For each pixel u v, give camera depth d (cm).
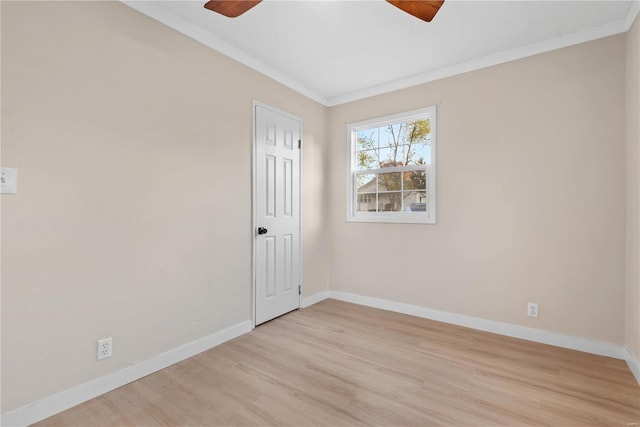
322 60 280
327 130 378
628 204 215
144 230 202
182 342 224
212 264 245
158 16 207
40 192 158
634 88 203
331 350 238
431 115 303
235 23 224
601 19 217
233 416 162
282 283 315
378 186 348
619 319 222
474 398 177
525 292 258
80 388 172
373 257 345
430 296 307
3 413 148
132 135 195
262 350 238
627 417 160
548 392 182
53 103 162
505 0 196
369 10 207
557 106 243
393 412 165
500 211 268
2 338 148
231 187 260
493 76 270
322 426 154
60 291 166
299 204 336
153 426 154
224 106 253
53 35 162
